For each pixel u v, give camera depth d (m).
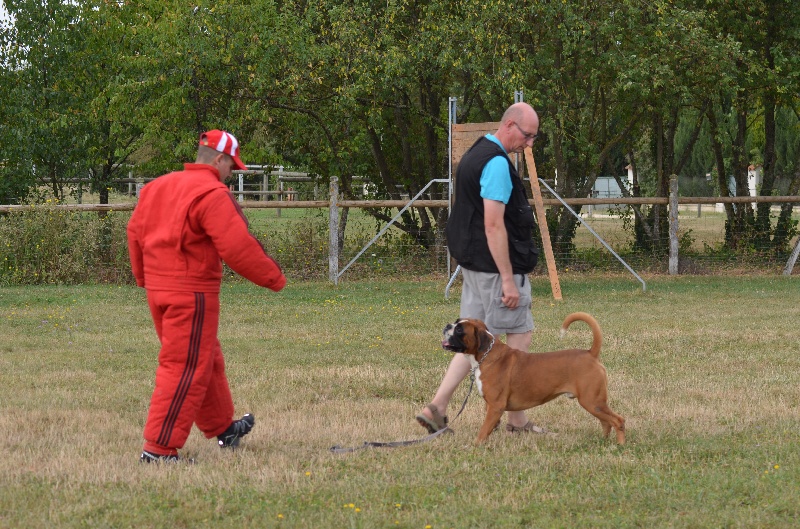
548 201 18.67
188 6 17.83
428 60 18.73
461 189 6.57
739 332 11.95
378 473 5.71
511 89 17.88
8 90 19.89
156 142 19.17
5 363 9.80
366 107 19.36
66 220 18.03
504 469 5.79
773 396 8.21
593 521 4.75
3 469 5.74
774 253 20.41
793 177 20.72
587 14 18.70
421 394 8.36
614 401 7.93
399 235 20.05
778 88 18.66
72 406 7.80
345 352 10.60
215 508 4.96
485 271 6.55
